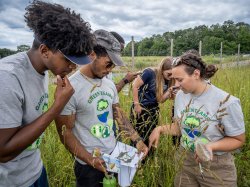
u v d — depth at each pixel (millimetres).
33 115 1604
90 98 2037
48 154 2928
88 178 2135
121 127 2334
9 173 1614
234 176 2238
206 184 2258
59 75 1543
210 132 2117
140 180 2346
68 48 1421
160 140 2785
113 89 2279
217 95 2078
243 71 9227
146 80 3510
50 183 2713
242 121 2037
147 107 3494
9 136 1394
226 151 2066
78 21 1486
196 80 2078
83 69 2051
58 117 1948
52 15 1429
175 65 2117
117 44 2025
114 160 1968
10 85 1385
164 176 2453
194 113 2158
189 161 2318
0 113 1354
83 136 2092
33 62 1543
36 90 1589
